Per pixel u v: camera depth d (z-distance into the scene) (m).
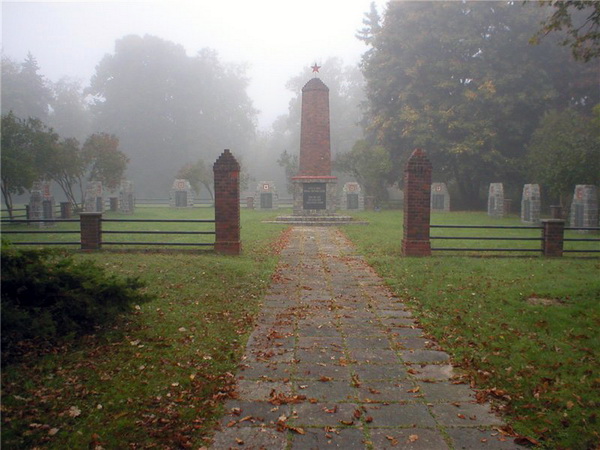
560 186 22.58
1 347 5.22
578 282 8.74
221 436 3.98
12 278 5.23
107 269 9.07
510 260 11.25
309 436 4.00
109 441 3.84
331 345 6.08
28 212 21.70
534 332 6.28
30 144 25.52
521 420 4.20
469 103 33.84
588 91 33.97
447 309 7.38
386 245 14.13
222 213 12.02
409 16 35.78
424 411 4.42
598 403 4.39
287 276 10.02
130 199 32.53
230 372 5.20
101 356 5.38
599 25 9.60
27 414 4.14
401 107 37.38
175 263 9.79
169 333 6.18
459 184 39.47
